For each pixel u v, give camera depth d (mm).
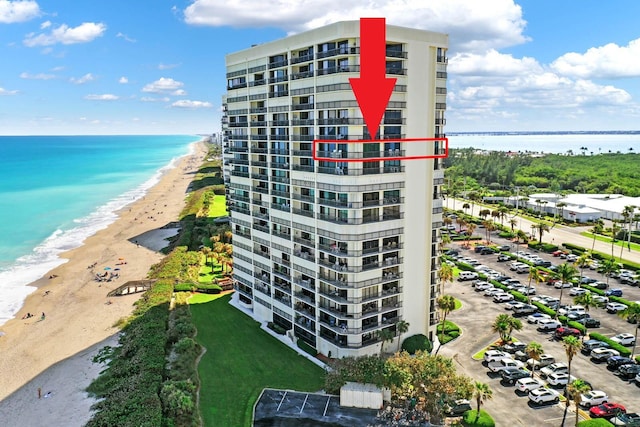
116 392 65625
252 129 84875
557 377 66750
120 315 96750
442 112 72438
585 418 59062
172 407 59406
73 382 72000
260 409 61062
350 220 67062
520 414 59781
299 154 74062
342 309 70562
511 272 119562
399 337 73062
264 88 79875
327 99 66875
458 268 122250
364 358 64812
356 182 65500
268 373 70125
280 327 84812
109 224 189375
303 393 64688
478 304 97500
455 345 78375
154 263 132125
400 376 58938
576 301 82688
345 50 64438
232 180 94000
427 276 75062
